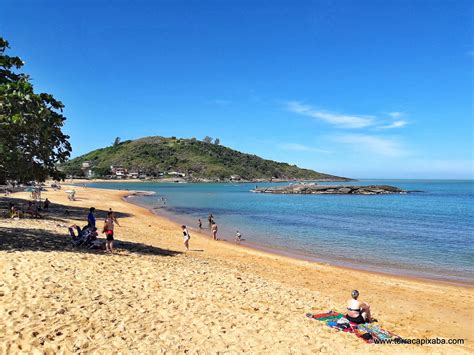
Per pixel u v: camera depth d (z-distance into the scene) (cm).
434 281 1755
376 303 1316
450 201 8569
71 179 18838
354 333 904
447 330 1047
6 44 1468
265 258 2119
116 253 1559
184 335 777
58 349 641
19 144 1445
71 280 1020
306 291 1359
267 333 846
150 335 751
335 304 1199
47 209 3578
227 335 807
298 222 4225
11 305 789
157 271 1291
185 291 1094
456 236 3256
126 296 968
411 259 2281
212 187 16238
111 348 671
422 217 4941
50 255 1288
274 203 7475
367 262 2180
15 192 5991
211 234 3192
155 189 13638
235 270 1609
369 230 3609
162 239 2478
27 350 621
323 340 842
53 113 1464
